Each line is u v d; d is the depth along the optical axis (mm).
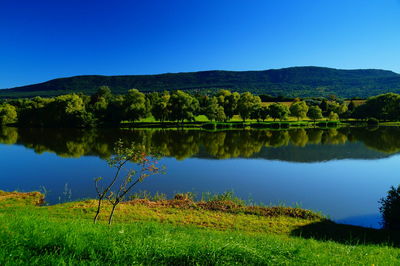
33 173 29828
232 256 6043
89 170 31234
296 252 6980
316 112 107750
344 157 39938
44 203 19828
